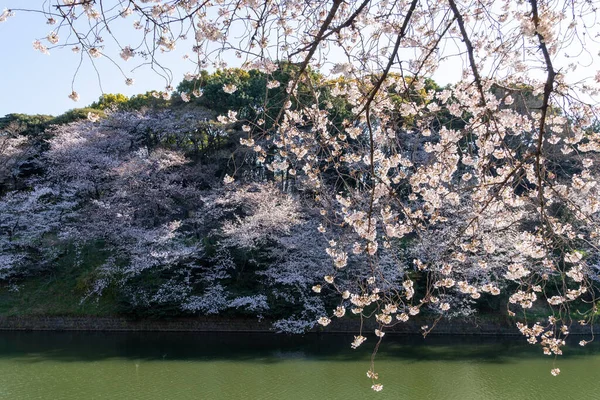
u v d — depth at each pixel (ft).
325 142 16.56
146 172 67.82
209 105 78.84
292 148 17.43
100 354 47.52
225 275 62.85
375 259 16.48
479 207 17.01
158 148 73.46
